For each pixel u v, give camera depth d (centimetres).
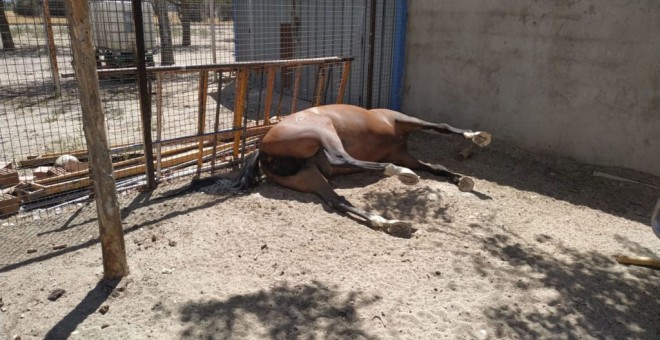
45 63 1499
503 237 491
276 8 1133
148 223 493
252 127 657
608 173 670
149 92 568
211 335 333
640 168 659
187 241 457
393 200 564
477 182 646
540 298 391
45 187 553
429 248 457
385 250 449
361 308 366
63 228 491
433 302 379
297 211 521
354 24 933
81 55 338
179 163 653
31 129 861
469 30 809
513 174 681
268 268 414
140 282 391
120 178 605
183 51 1567
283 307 363
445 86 861
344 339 333
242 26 1273
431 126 654
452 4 823
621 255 455
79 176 590
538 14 722
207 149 695
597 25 667
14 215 519
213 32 1191
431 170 652
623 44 648
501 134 798
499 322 360
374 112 654
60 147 734
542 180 662
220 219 501
